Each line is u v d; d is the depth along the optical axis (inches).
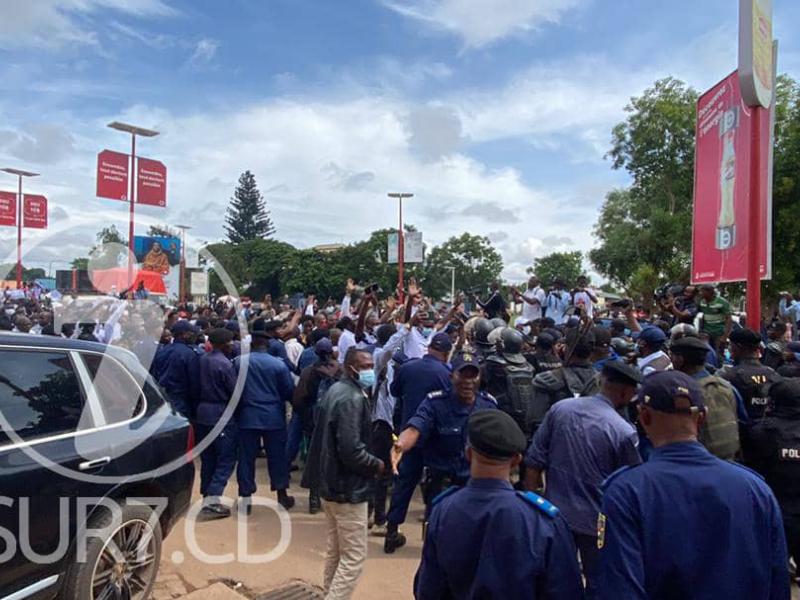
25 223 595.5
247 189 3193.9
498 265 2586.1
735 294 975.0
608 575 74.3
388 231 2138.3
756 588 71.8
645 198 1212.5
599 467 132.5
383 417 229.6
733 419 149.9
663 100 1143.6
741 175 286.0
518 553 79.2
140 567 154.9
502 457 84.4
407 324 251.4
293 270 2018.9
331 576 160.1
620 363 139.9
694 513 73.3
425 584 86.2
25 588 125.8
